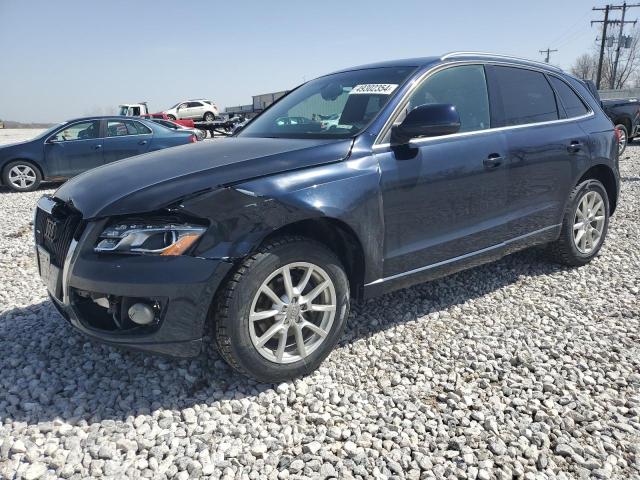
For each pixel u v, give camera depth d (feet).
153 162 9.88
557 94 14.38
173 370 9.78
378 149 10.23
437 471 7.33
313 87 13.37
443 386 9.39
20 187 33.99
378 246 10.12
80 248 8.41
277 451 7.75
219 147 10.60
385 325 11.74
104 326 8.71
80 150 34.71
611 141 15.31
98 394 9.04
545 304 12.83
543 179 13.30
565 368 9.92
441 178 10.97
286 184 8.87
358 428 8.23
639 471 7.35
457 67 12.16
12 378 9.54
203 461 7.51
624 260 15.92
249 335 8.65
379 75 12.00
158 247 8.11
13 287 14.49
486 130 12.13
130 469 7.31
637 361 10.13
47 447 7.64
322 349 9.62
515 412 8.64
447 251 11.53
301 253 8.98
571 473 7.37
